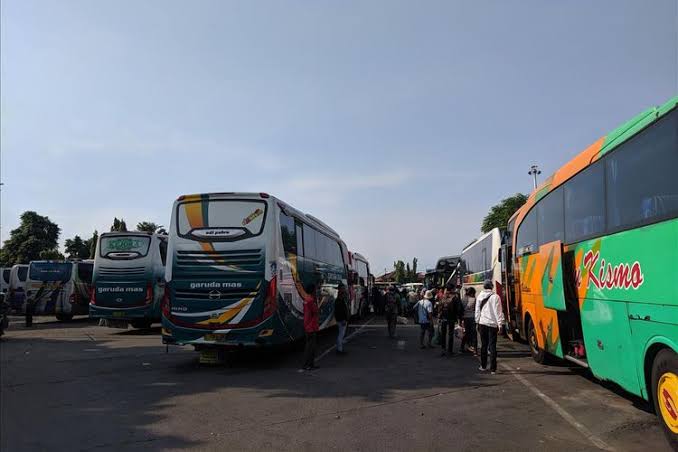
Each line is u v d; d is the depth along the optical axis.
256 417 7.16
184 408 7.71
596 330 7.57
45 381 9.95
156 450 5.76
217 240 11.71
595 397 8.38
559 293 9.19
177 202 12.12
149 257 20.28
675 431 5.46
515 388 9.17
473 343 14.23
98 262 20.27
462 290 27.19
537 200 11.27
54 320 28.86
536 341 11.66
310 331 11.41
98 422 6.94
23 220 93.44
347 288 22.62
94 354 14.02
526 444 5.94
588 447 5.83
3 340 17.77
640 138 6.20
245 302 11.38
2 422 6.96
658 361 5.75
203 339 11.40
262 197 11.91
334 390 9.03
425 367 11.70
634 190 6.32
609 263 7.06
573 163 8.74
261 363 12.41
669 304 5.44
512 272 14.73
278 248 11.88
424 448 5.80
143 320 20.38
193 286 11.60
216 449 5.78
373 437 6.21
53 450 5.79
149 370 11.32
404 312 32.34
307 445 5.91
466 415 7.25
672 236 5.37
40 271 24.47
